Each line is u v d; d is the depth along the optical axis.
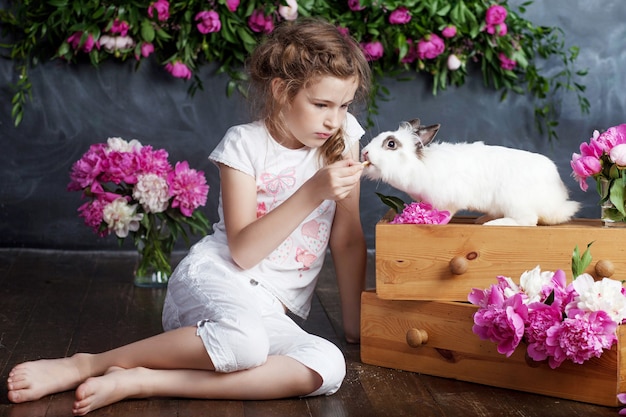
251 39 3.13
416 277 1.92
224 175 1.99
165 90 3.31
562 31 3.45
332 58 1.84
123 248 3.37
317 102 1.86
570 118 3.49
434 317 1.91
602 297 1.67
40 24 3.14
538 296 1.73
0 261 3.16
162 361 1.76
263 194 2.00
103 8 3.07
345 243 2.15
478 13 3.26
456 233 1.89
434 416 1.68
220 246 2.01
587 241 1.82
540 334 1.68
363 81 2.03
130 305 2.58
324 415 1.69
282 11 3.11
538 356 1.71
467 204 1.97
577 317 1.65
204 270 1.94
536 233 1.84
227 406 1.73
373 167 1.93
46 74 3.27
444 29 3.21
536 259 1.85
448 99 3.42
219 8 3.12
